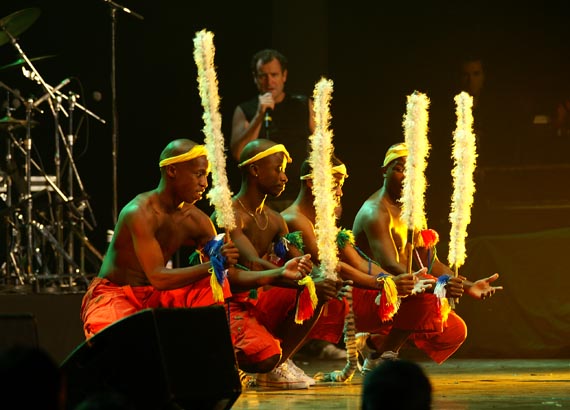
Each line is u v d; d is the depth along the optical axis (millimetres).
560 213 11570
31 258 9922
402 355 11070
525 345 10609
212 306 4715
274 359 6945
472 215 11836
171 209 6543
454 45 14828
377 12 14844
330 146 6773
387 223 7895
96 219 13555
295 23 13164
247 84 14273
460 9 14789
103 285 6484
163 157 6504
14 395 2600
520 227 11688
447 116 14359
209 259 6594
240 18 14219
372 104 14883
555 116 13586
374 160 14555
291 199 10195
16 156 11156
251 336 6961
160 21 14062
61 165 13031
